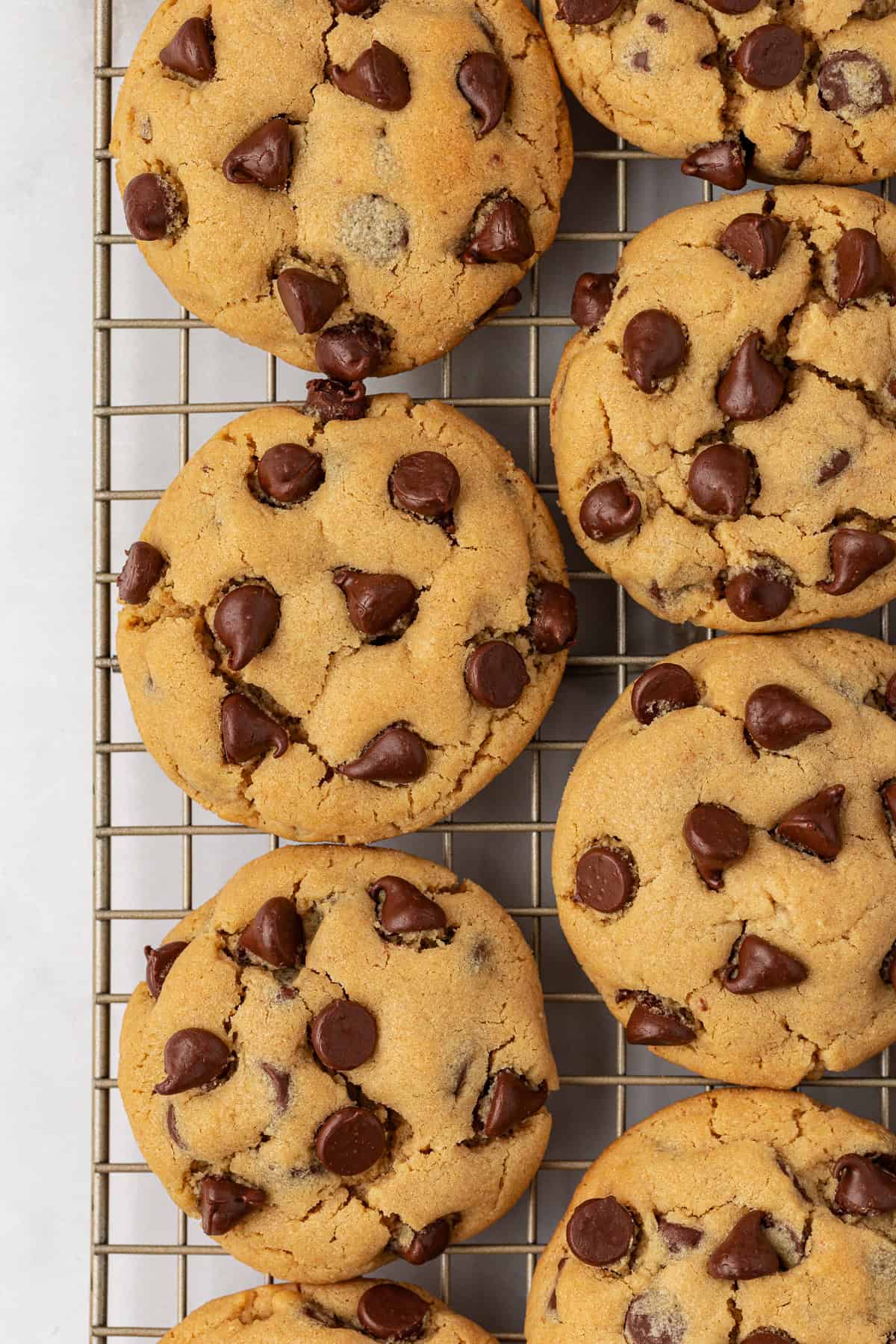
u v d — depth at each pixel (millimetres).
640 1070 528
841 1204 485
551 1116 514
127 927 539
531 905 530
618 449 496
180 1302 517
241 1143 492
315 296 495
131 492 523
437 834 532
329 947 497
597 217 530
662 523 497
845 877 487
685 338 494
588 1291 485
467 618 498
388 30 498
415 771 497
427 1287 525
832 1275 479
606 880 491
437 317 502
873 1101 526
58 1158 542
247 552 497
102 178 522
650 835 491
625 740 499
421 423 505
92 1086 528
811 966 487
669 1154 491
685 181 530
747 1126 493
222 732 499
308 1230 494
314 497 501
